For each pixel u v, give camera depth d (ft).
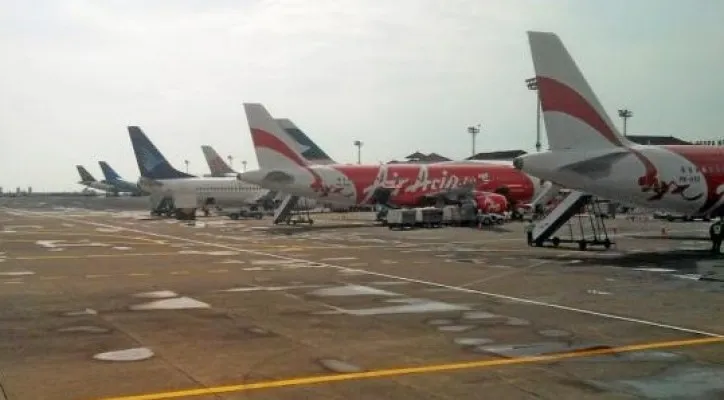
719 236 117.08
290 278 81.92
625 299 65.72
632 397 33.86
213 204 305.73
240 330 50.42
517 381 36.68
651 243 136.56
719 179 115.14
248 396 33.73
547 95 108.17
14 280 80.23
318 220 254.47
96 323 53.11
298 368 39.29
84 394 33.91
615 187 109.29
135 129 307.58
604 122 110.01
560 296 67.67
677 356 42.55
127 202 593.42
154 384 35.81
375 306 61.41
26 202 636.89
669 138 316.19
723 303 63.46
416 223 199.82
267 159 205.05
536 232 129.49
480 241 145.07
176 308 60.23
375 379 36.99
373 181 213.87
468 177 225.56
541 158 108.58
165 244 138.72
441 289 72.54
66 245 136.15
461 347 44.93
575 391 34.88
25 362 40.45
